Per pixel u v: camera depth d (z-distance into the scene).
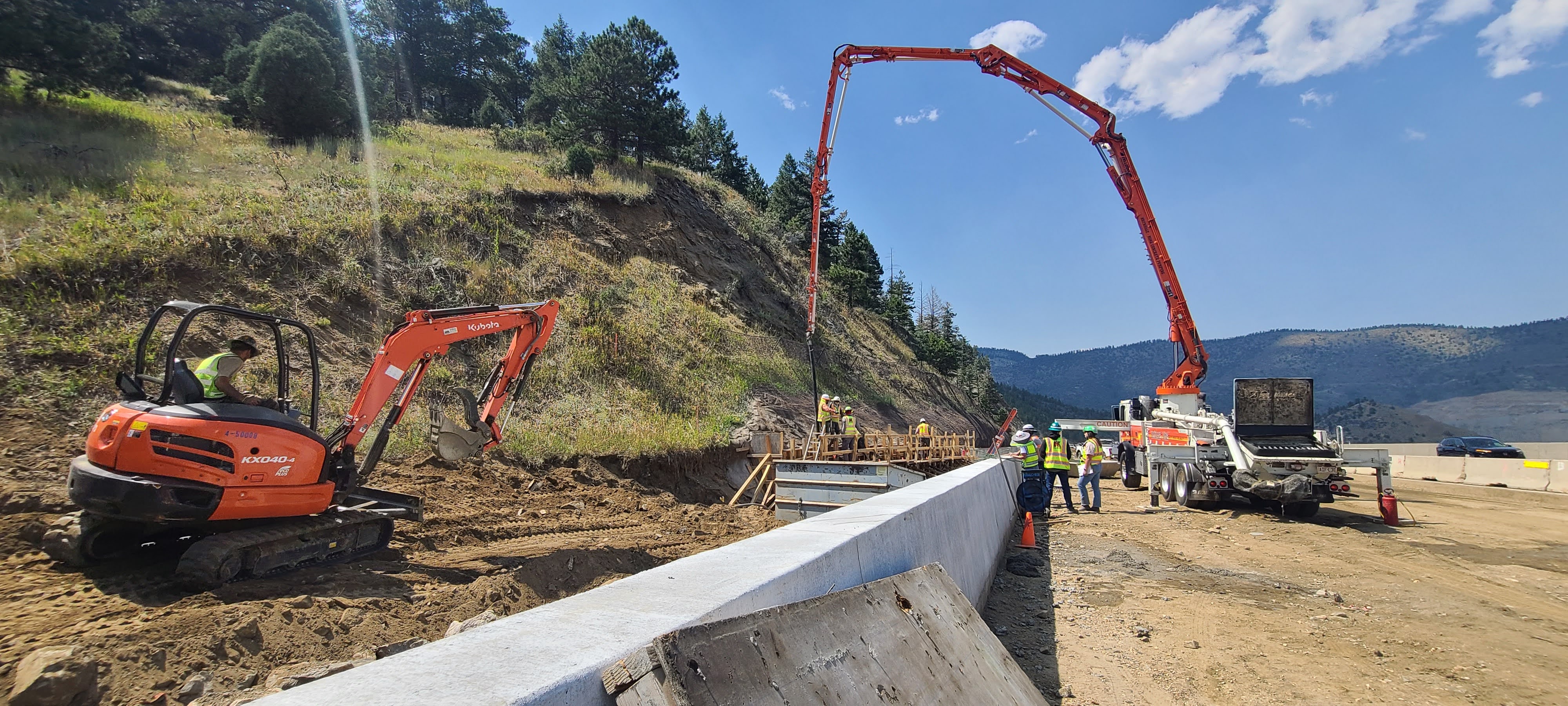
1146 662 5.88
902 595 3.40
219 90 28.64
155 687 4.31
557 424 14.50
